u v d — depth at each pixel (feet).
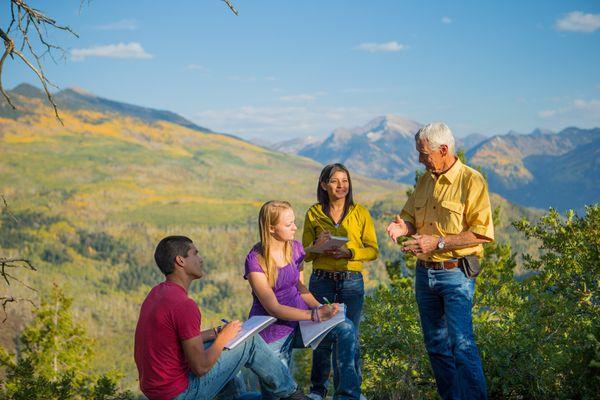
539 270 21.25
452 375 13.10
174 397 10.30
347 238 13.21
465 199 12.10
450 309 12.22
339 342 12.31
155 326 10.26
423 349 17.61
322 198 14.46
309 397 13.20
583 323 16.17
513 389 15.37
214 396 10.94
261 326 11.24
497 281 21.07
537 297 18.29
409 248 12.04
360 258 13.80
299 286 12.82
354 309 13.91
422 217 12.82
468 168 12.33
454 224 12.20
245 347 11.15
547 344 15.26
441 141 12.15
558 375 14.38
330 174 13.98
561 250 20.74
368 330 18.85
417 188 13.26
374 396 18.19
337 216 14.26
